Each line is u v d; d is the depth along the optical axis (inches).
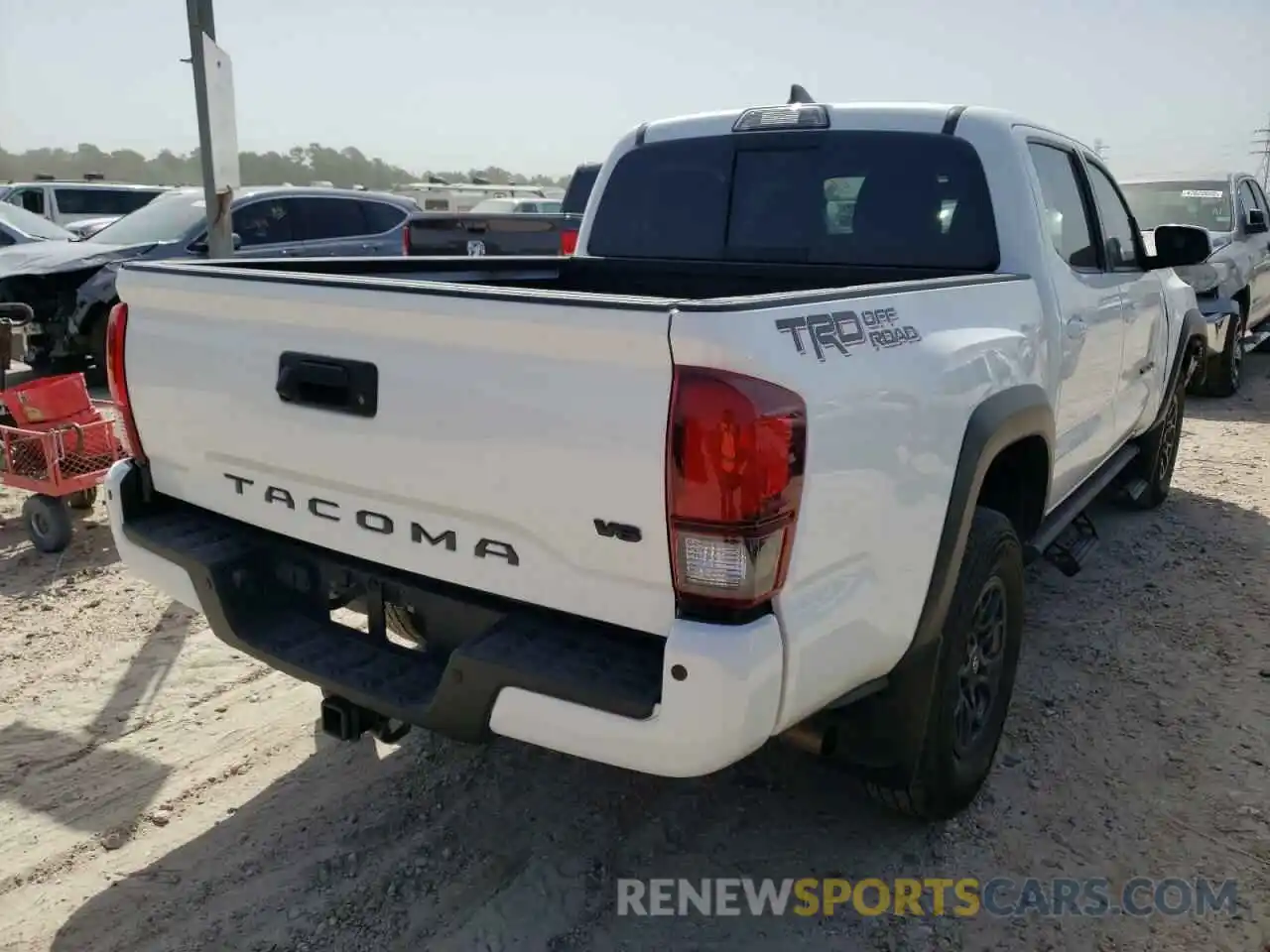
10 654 166.1
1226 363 385.7
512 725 89.5
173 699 153.0
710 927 107.5
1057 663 167.9
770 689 83.4
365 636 108.7
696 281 167.2
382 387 95.6
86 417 213.3
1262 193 469.7
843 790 132.0
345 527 103.4
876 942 106.0
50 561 206.4
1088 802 129.6
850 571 92.1
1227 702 155.3
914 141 148.3
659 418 80.2
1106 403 176.2
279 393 103.6
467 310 86.8
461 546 95.0
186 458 116.6
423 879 114.0
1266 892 113.3
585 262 177.3
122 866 115.5
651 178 171.5
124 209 791.7
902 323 101.3
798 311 86.5
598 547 85.8
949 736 114.5
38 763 135.3
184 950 102.9
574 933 106.2
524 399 86.7
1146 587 200.7
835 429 86.4
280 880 113.5
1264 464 295.3
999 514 123.5
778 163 159.0
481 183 1449.3
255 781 132.3
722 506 79.2
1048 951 104.9
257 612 113.3
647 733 82.8
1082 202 167.6
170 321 113.7
